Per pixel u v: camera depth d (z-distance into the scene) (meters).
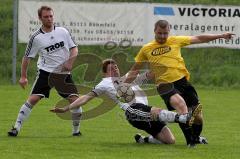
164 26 26.58
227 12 56.25
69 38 30.20
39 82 30.00
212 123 35.75
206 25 56.16
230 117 38.66
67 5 54.66
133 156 23.92
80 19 54.91
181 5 55.69
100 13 55.12
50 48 29.83
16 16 53.94
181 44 27.05
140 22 55.44
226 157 24.02
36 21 54.19
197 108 25.28
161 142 27.59
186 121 25.75
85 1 54.88
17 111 39.50
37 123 34.62
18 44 61.31
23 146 26.20
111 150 25.39
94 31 55.22
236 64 61.59
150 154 24.44
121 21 55.34
